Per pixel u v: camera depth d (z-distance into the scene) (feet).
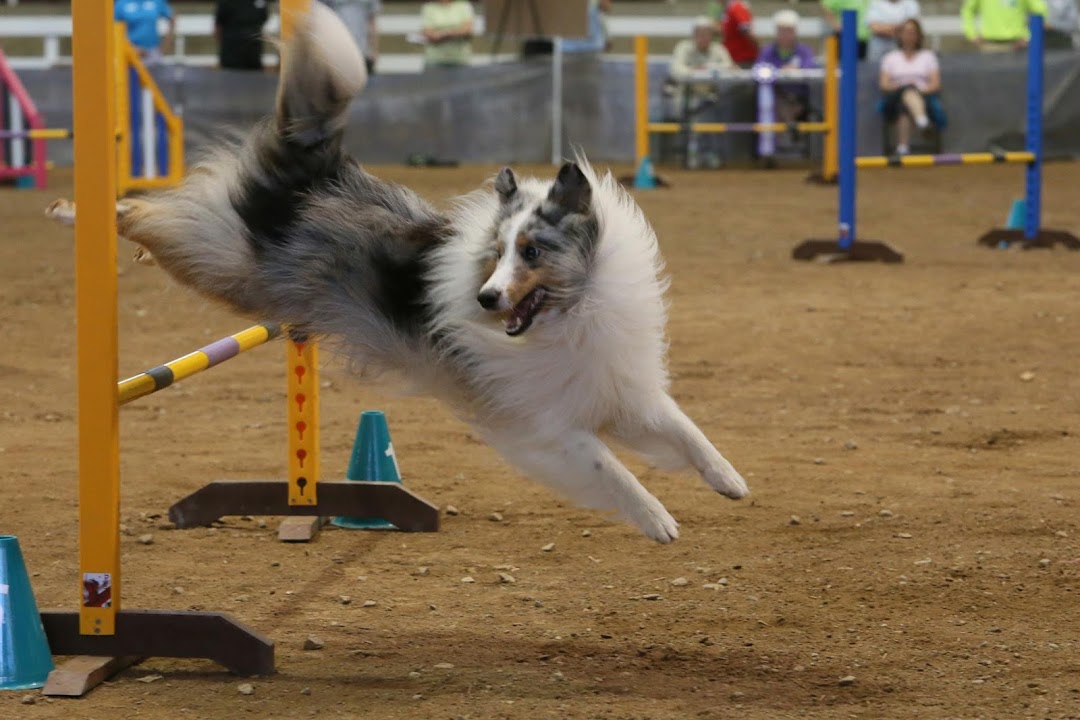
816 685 22.09
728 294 60.64
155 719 20.99
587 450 25.61
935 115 114.42
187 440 39.09
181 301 60.54
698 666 23.04
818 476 34.96
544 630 24.93
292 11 27.14
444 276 25.53
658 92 121.80
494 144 122.52
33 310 58.18
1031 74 72.33
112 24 21.71
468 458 37.52
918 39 112.98
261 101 116.26
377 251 26.14
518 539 30.76
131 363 48.08
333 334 26.66
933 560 28.37
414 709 21.24
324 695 21.90
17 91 105.09
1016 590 26.48
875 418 40.81
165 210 27.86
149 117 100.89
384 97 121.39
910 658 23.20
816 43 134.72
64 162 123.13
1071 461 35.94
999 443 37.99
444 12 123.95
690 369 47.11
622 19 138.10
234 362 49.83
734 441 38.47
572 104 122.93
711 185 106.52
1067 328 52.54
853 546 29.48
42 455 37.24
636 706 21.25
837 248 69.97
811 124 106.11
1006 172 115.44
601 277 25.35
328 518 32.35
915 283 62.85
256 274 26.91
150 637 22.79
